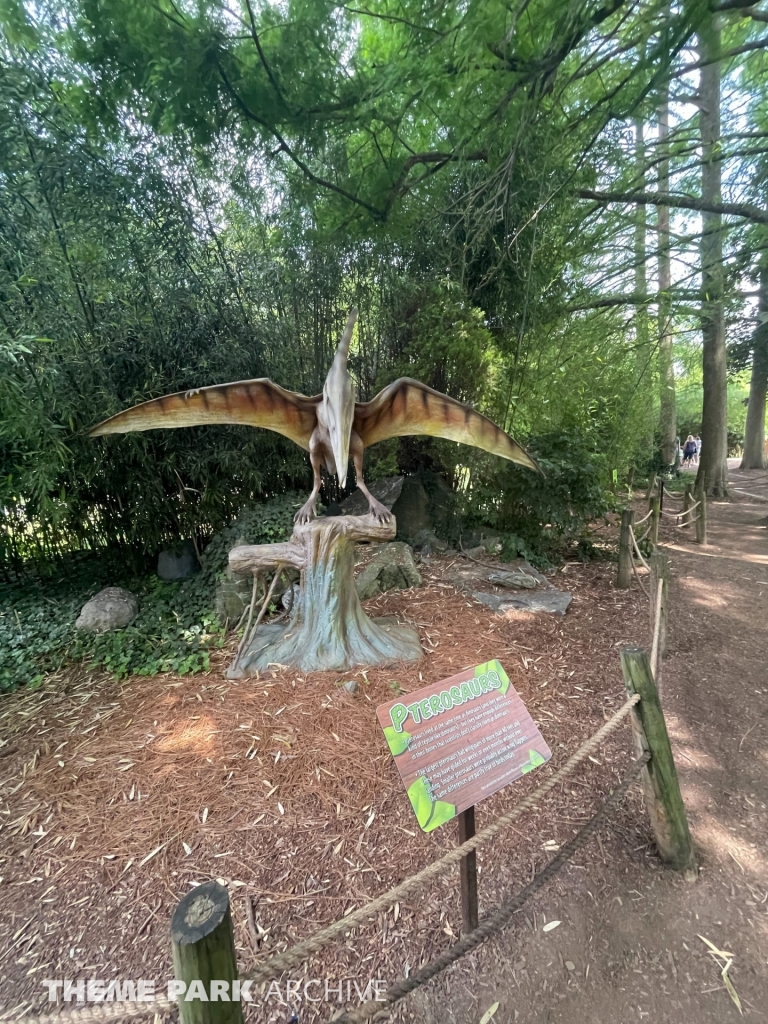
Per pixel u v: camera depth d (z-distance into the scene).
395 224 5.61
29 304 3.83
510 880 1.95
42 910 1.89
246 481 5.26
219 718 2.90
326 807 2.30
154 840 2.15
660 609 3.09
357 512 5.66
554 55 3.59
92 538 5.10
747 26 4.82
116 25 3.65
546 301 5.91
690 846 2.00
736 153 5.75
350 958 1.69
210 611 4.20
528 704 3.10
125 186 4.06
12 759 2.69
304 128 4.62
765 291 7.77
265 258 5.29
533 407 5.88
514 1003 1.57
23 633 4.04
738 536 7.63
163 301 4.46
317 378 5.81
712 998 1.57
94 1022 0.93
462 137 4.55
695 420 21.48
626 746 2.71
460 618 4.16
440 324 5.21
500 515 5.97
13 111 3.43
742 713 3.09
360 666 3.34
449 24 3.64
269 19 4.08
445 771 1.54
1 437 3.82
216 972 0.93
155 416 3.01
